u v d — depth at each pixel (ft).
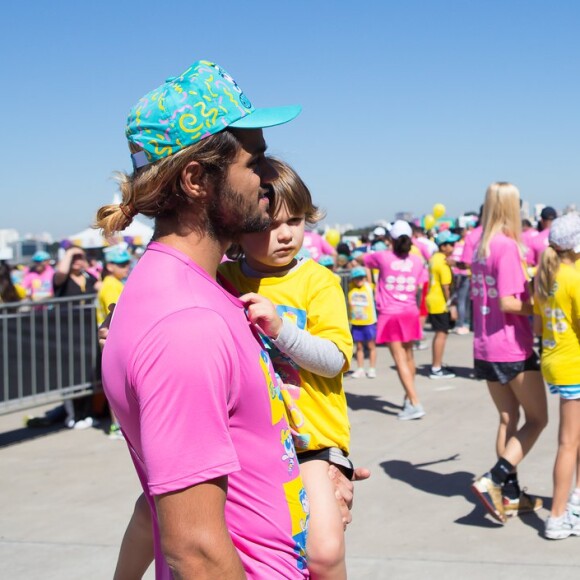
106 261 21.80
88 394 23.81
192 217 4.86
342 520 6.95
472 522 14.76
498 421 22.70
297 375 7.07
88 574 12.88
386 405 25.64
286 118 4.92
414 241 41.70
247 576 4.87
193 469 4.30
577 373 13.34
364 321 30.53
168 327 4.40
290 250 7.27
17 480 18.56
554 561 12.82
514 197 14.16
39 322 22.79
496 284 14.17
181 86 4.80
